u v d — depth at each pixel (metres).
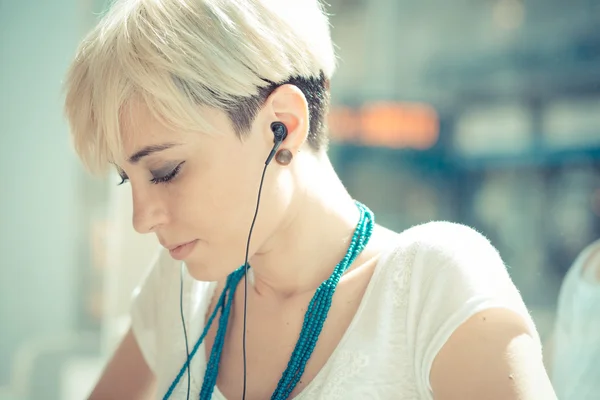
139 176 0.92
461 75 12.94
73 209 2.79
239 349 1.08
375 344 0.94
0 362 2.77
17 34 2.77
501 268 0.91
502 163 12.48
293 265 1.03
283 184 0.95
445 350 0.86
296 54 0.93
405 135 12.44
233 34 0.87
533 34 12.98
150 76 0.84
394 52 12.70
